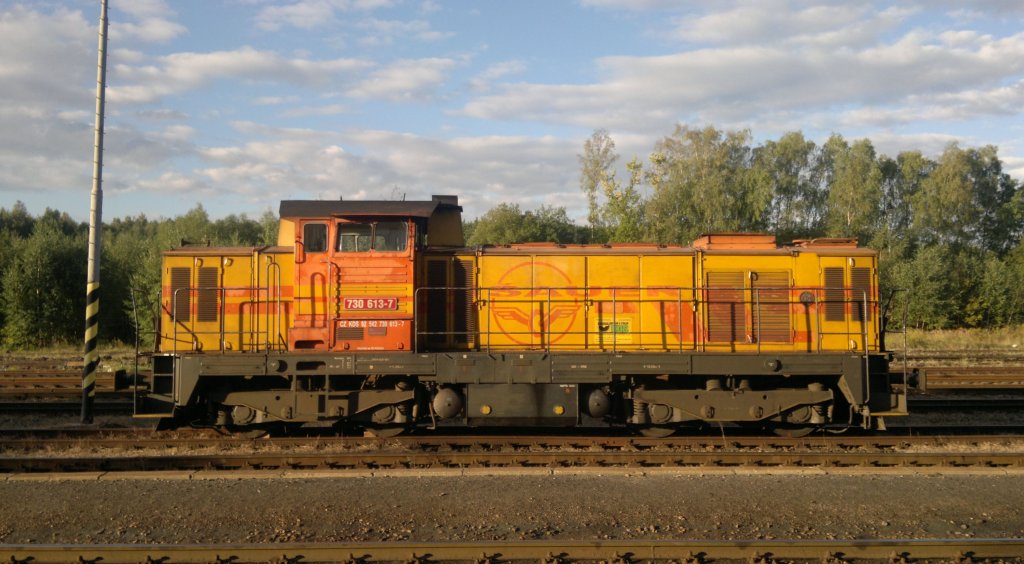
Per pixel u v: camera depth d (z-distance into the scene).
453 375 11.66
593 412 11.92
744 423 12.66
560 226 53.53
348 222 11.76
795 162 63.84
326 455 10.37
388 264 11.72
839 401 12.33
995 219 64.69
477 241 52.75
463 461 10.49
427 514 7.86
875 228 59.50
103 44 14.54
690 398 11.91
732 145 58.19
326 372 11.53
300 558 6.64
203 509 8.00
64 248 37.69
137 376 11.55
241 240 52.69
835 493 8.62
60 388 17.30
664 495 8.51
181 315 12.23
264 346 12.15
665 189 50.53
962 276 45.22
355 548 6.64
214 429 12.60
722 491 8.70
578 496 8.45
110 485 8.98
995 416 14.40
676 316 12.63
